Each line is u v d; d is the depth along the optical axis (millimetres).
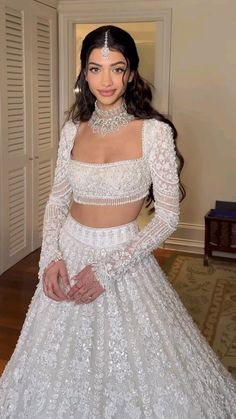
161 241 1418
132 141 1429
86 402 1383
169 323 1491
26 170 3713
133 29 5965
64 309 1449
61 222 1588
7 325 2707
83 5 3920
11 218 3555
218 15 3641
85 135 1509
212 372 1600
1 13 3145
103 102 1410
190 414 1423
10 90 3363
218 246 3637
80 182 1441
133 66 1414
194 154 3936
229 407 1617
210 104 3816
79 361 1400
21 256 3771
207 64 3750
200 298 3076
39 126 3863
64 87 4113
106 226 1453
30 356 1475
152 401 1397
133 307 1440
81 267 1449
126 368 1396
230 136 3824
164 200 1421
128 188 1415
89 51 1375
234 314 2848
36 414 1413
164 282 1595
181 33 3756
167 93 3881
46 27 3822
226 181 3912
